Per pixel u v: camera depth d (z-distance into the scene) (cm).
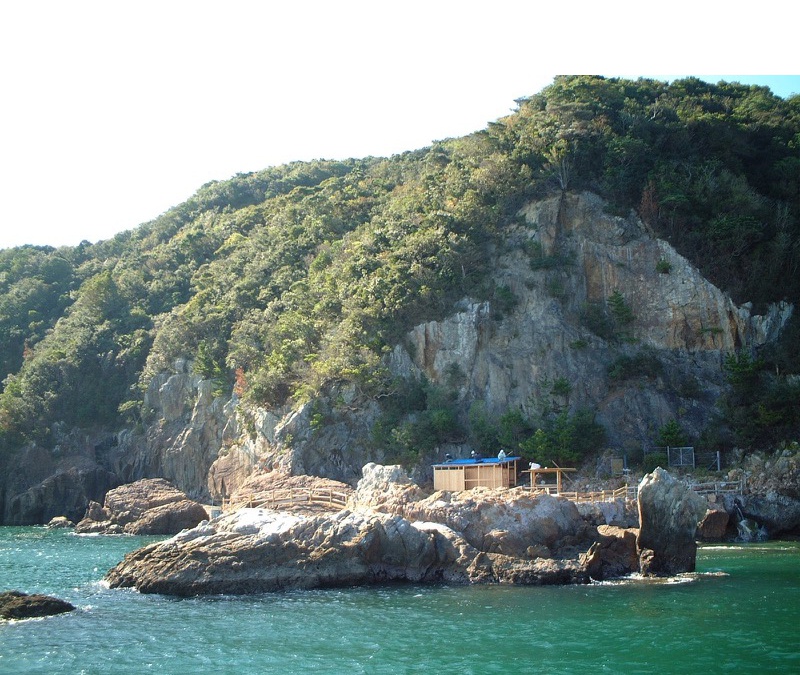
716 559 5544
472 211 10038
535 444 8056
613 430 8450
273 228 14088
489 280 9556
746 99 11494
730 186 9431
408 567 4688
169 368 11706
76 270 16050
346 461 8850
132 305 13812
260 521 4891
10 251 17275
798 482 7019
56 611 4038
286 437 8994
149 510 8788
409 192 12356
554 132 10338
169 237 17150
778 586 4444
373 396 9119
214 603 4212
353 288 10181
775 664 3034
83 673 3097
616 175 9738
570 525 4941
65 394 12219
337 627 3659
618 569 4812
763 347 8681
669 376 8750
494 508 4928
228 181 19138
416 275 9631
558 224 9681
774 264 8881
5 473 11269
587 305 9244
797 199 9706
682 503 4891
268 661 3195
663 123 10219
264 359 10506
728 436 8088
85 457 11488
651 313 9112
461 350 9188
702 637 3397
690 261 9119
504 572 4606
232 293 12150
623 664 3066
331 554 4588
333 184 15612
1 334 14088
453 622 3703
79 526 9062
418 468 8388
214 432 10669
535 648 3288
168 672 3084
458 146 12581
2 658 3288
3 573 5516
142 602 4272
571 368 8869
